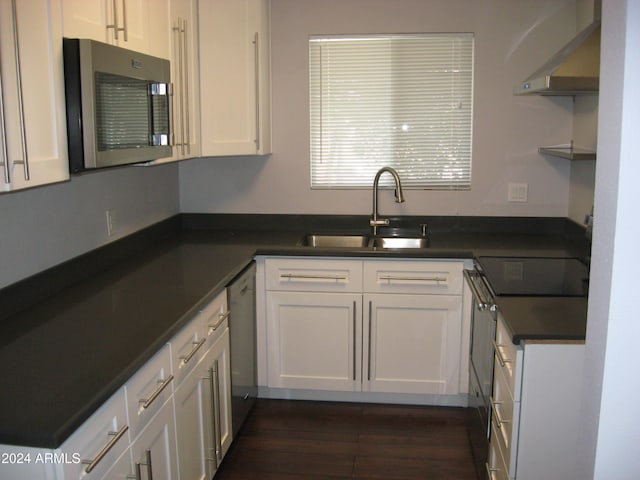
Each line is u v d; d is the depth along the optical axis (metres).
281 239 3.64
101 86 1.97
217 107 3.40
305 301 3.41
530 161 3.79
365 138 3.89
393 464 2.96
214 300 2.62
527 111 3.74
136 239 3.29
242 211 4.00
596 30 2.86
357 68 3.82
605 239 1.45
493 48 3.71
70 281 2.62
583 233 3.40
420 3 3.71
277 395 3.62
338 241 3.87
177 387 2.18
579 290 2.52
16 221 2.28
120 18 2.29
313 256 3.34
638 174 1.36
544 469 2.12
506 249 3.35
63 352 1.86
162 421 2.04
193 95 3.23
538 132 3.75
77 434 1.50
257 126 3.56
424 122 3.83
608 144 1.42
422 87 3.80
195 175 3.99
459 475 2.87
